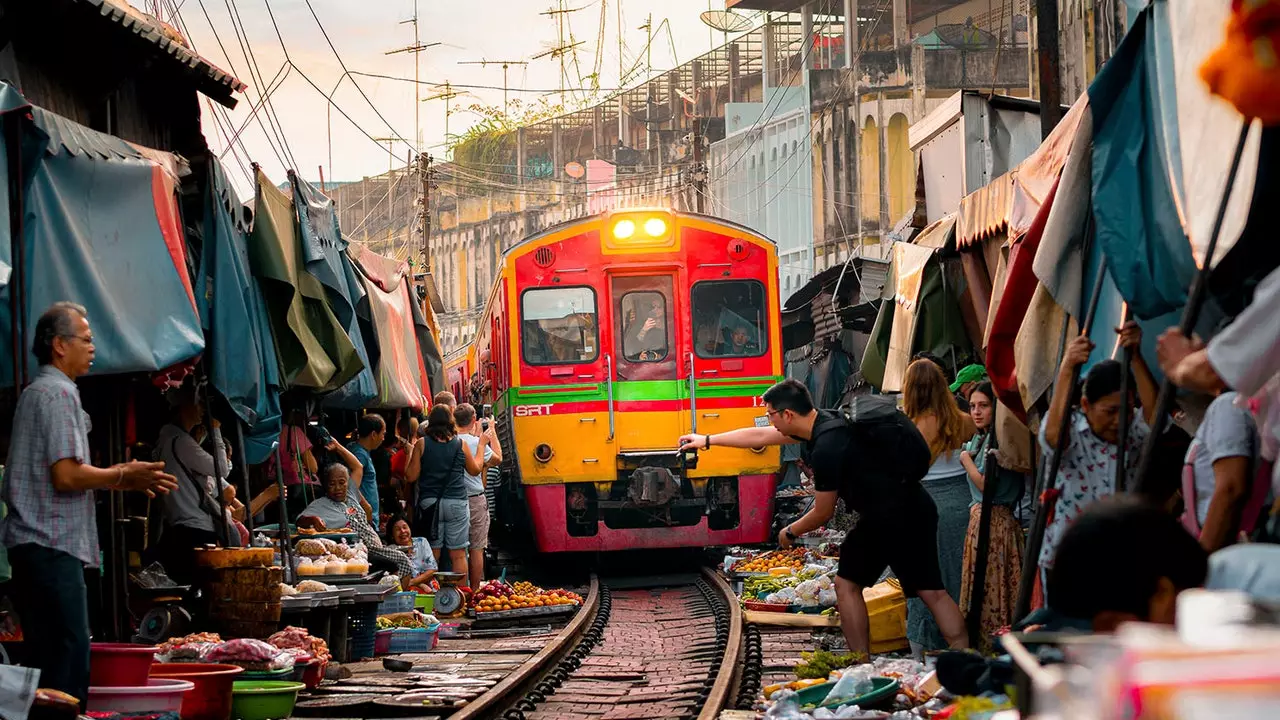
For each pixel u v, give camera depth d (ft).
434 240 216.33
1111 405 19.74
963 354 39.81
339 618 33.47
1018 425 25.57
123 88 32.76
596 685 31.68
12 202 22.13
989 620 25.50
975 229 33.96
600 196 176.55
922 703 19.90
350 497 41.04
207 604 29.45
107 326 23.85
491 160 204.33
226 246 30.91
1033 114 46.75
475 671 32.40
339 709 26.89
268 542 34.17
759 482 54.90
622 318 55.62
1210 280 17.93
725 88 168.55
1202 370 13.73
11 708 15.55
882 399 25.77
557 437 54.85
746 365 55.31
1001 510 25.99
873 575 25.67
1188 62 17.89
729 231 55.83
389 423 55.88
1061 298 21.47
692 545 55.36
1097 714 4.37
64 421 19.54
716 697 26.18
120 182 25.31
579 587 57.41
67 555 19.53
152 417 35.65
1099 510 9.45
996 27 132.05
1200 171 17.43
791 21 154.10
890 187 118.62
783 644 35.32
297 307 35.63
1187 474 16.35
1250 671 3.99
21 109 21.36
